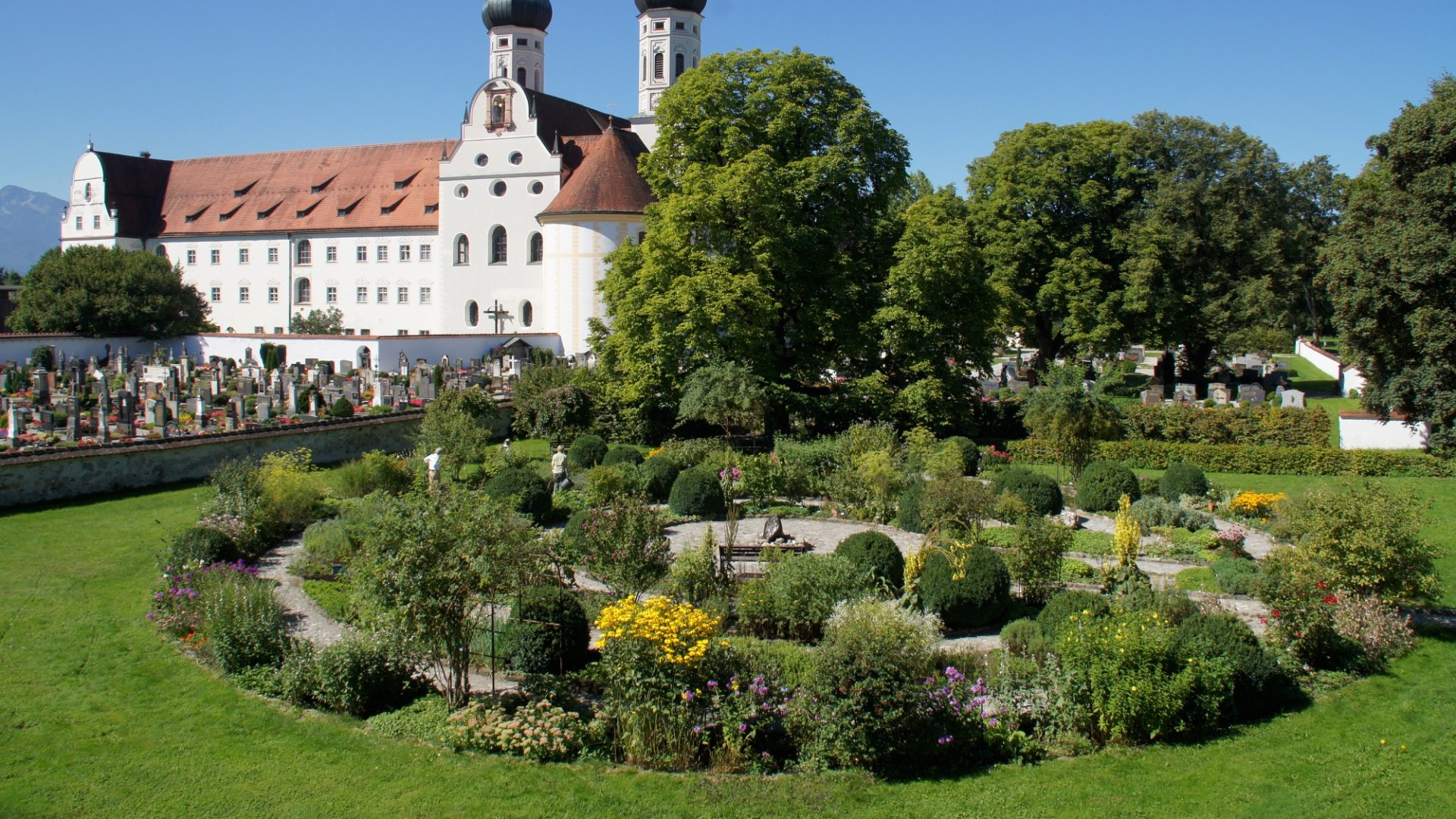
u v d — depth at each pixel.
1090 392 32.72
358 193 86.00
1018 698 15.45
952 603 19.20
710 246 41.53
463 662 15.57
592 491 29.00
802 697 14.52
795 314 43.78
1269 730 15.48
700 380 36.94
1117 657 14.95
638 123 79.44
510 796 13.23
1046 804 13.29
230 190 92.31
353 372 54.91
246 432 33.84
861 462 29.53
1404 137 35.31
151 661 17.14
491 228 74.50
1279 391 52.91
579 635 17.38
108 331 65.06
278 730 14.85
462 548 14.74
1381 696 16.64
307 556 22.33
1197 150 65.38
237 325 90.00
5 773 13.50
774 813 13.02
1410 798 13.51
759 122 43.94
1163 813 13.09
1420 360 35.81
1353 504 18.72
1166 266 56.59
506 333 70.31
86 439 33.81
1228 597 21.72
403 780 13.55
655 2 79.50
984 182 60.88
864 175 44.12
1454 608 21.27
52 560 22.83
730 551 21.34
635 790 13.45
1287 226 68.25
